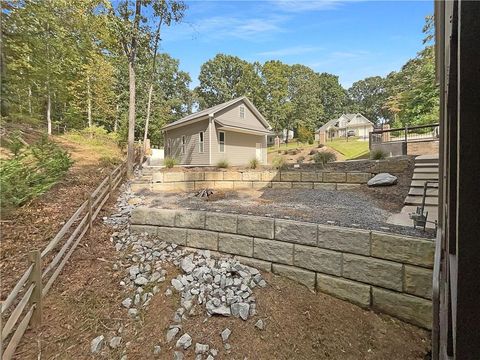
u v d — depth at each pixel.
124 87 23.16
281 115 34.50
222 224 3.73
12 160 5.14
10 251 3.37
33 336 2.41
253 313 2.67
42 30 9.19
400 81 21.73
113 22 8.06
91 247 3.78
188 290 2.97
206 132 14.05
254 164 8.93
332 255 2.99
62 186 5.67
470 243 0.89
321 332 2.52
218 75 39.91
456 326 0.92
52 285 2.96
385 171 6.92
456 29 1.31
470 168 0.89
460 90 0.90
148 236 4.23
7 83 8.01
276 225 3.35
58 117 17.14
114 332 2.54
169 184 7.73
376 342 2.40
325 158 8.53
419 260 2.50
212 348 2.34
